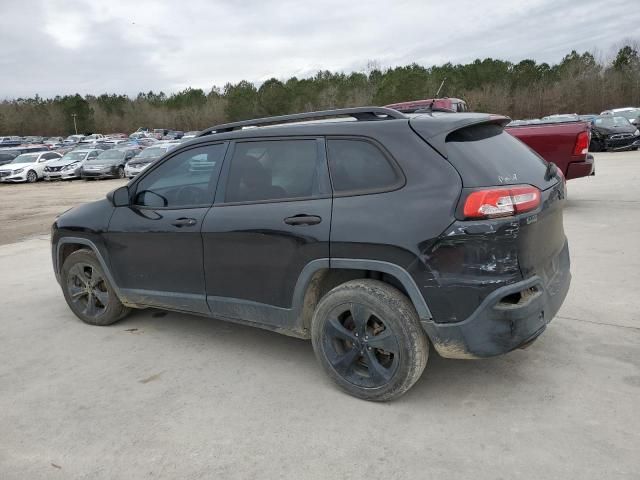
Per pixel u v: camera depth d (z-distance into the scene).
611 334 3.90
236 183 3.67
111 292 4.57
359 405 3.16
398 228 2.91
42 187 22.80
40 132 107.56
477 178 2.82
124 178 25.44
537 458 2.57
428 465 2.57
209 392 3.41
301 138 3.41
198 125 112.06
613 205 8.95
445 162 2.90
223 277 3.69
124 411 3.22
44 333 4.63
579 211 8.61
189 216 3.82
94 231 4.42
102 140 59.69
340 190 3.19
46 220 12.62
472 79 82.31
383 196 3.02
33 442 2.94
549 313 3.06
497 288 2.75
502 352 2.82
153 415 3.16
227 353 4.02
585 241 6.61
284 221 3.32
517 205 2.79
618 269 5.39
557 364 3.50
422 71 79.56
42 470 2.69
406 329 2.95
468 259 2.77
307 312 3.42
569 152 8.12
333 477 2.53
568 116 22.94
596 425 2.81
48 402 3.38
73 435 2.99
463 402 3.12
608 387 3.18
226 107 94.00
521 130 8.45
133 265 4.25
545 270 3.12
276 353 3.97
